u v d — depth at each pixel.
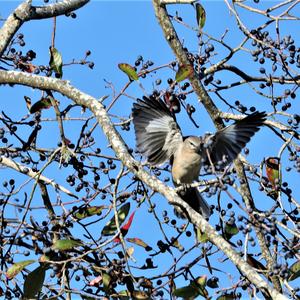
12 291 11.10
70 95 11.73
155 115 12.46
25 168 12.62
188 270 10.55
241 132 12.55
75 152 12.15
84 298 10.78
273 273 10.77
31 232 11.44
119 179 10.62
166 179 13.15
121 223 11.07
